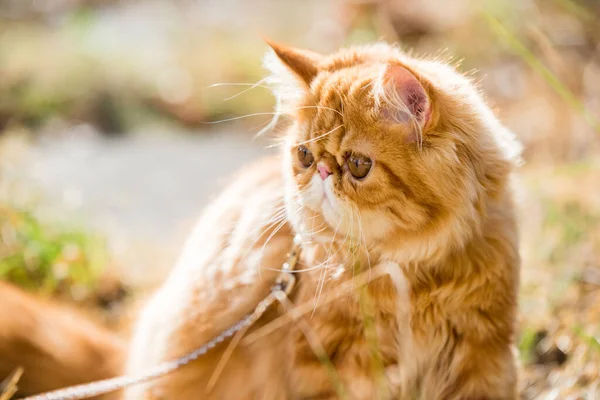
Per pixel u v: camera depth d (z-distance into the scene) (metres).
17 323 1.15
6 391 1.09
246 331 1.07
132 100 2.40
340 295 1.01
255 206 1.09
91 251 1.38
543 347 1.17
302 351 1.03
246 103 2.39
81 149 2.11
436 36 2.50
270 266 1.06
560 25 2.12
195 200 1.75
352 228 1.00
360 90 1.00
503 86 2.12
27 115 2.29
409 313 1.01
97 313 1.33
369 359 1.02
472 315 1.02
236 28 3.15
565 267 1.25
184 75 2.57
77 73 2.50
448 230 0.99
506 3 2.33
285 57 1.05
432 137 0.98
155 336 1.12
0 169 1.57
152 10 3.47
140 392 1.12
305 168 1.02
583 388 1.10
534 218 1.36
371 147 0.99
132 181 1.86
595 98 1.80
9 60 2.60
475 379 1.03
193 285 1.10
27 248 1.33
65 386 1.15
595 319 1.17
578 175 1.48
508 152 1.01
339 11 2.69
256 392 1.06
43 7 3.39
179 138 2.24
